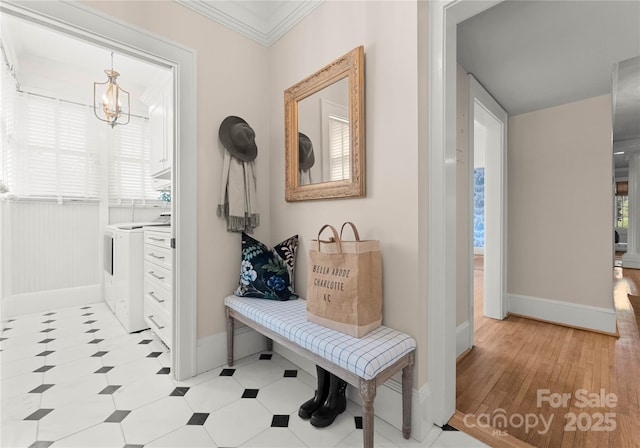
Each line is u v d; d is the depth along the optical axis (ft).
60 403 5.29
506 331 9.25
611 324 8.94
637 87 8.09
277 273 6.52
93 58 10.60
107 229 11.07
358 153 5.27
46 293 10.62
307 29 6.55
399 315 4.81
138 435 4.52
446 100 4.76
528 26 5.94
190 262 6.21
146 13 5.61
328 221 6.11
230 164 6.83
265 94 7.66
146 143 12.91
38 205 10.49
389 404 4.90
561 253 9.86
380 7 5.08
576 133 9.57
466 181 7.88
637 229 11.10
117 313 9.75
